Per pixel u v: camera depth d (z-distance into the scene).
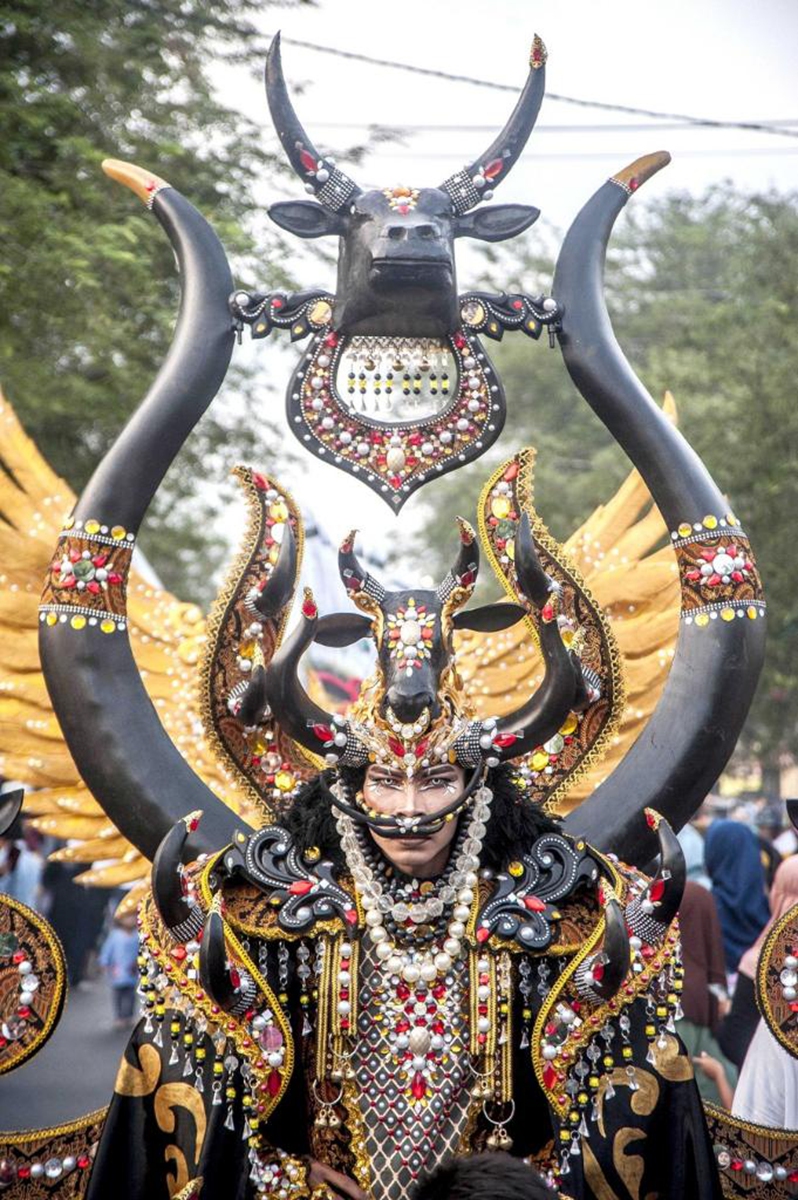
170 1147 3.70
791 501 17.30
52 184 12.40
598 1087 3.72
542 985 3.77
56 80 12.51
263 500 4.29
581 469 24.83
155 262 13.14
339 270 4.36
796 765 19.91
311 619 3.63
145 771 4.20
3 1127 8.60
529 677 5.61
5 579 5.40
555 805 4.35
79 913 11.98
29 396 12.90
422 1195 3.10
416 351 4.39
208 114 13.09
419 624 3.71
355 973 3.69
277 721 3.68
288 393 4.41
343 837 3.76
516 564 3.67
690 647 4.29
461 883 3.74
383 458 4.41
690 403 17.78
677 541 4.34
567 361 4.43
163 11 12.85
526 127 4.35
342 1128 3.73
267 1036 3.63
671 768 4.20
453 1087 3.68
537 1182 3.05
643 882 3.84
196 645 5.56
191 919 3.56
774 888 6.25
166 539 17.47
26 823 5.42
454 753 3.68
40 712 5.38
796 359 17.83
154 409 4.31
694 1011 7.04
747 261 19.75
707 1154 3.77
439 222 4.23
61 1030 11.34
